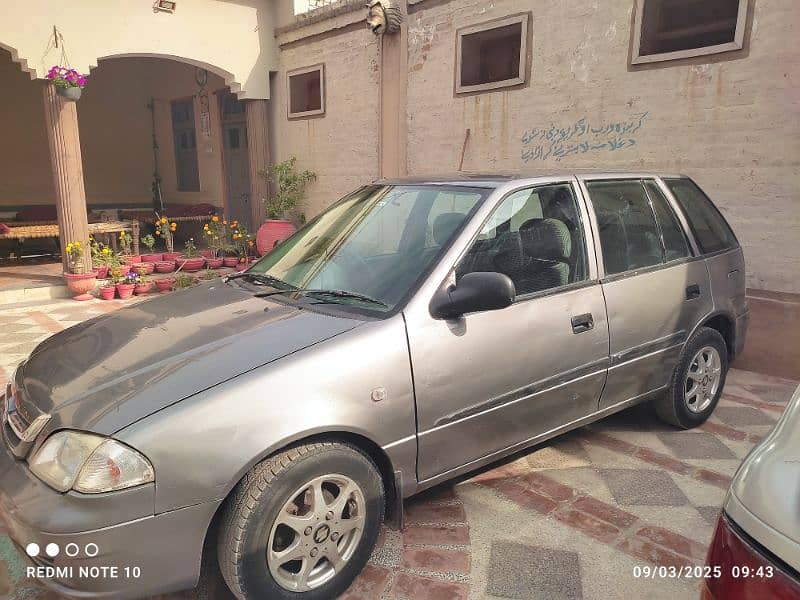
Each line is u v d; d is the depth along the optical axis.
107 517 2.03
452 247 2.86
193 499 2.12
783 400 4.70
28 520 2.05
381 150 8.52
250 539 2.21
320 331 2.55
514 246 3.08
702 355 4.10
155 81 13.31
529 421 3.09
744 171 5.16
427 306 2.69
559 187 3.38
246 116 10.48
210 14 9.20
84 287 8.00
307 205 9.95
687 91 5.40
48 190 12.18
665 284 3.70
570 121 6.28
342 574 2.49
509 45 6.74
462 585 2.61
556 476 3.52
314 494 2.36
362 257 3.16
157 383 2.28
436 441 2.72
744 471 1.52
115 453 2.05
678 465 3.66
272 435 2.22
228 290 3.26
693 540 2.93
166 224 10.43
